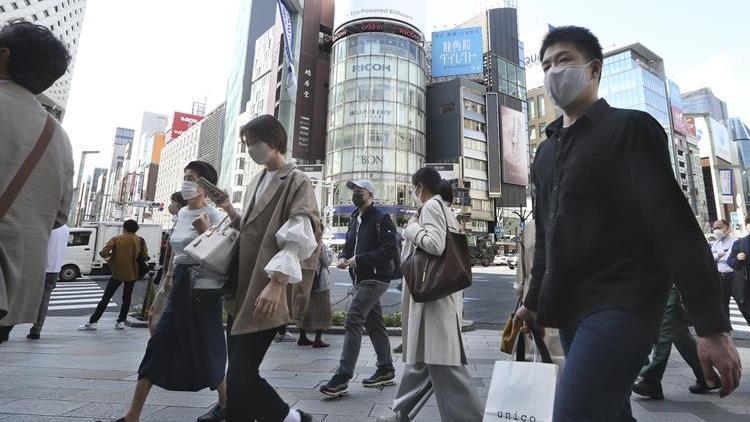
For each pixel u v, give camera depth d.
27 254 1.56
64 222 1.83
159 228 21.30
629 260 1.40
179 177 115.81
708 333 1.17
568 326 1.51
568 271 1.51
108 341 6.37
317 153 56.66
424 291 2.57
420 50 54.38
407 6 53.88
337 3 55.12
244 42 89.69
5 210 1.51
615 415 1.28
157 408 3.23
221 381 2.84
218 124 99.88
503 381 1.54
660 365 3.80
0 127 1.54
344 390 3.61
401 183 48.31
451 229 2.72
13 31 1.68
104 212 121.25
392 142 48.97
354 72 51.00
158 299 3.33
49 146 1.68
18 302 1.52
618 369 1.28
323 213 49.41
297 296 2.18
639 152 1.42
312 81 58.12
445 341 2.57
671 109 93.62
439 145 55.94
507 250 55.16
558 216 1.56
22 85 1.69
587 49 1.71
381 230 3.96
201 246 2.32
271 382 4.11
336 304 11.30
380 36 51.75
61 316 9.67
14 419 2.92
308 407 3.33
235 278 2.31
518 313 1.94
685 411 3.42
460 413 2.52
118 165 156.50
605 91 90.38
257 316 2.01
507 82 61.22
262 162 2.37
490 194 54.91
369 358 5.37
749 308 5.79
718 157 113.44
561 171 1.61
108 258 7.70
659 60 94.62
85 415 3.03
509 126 58.62
